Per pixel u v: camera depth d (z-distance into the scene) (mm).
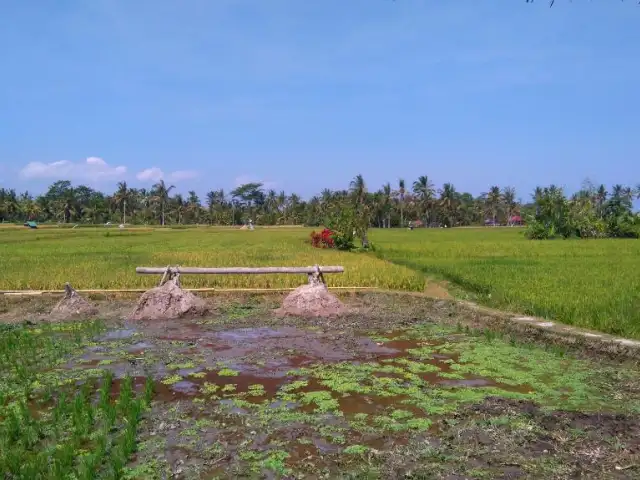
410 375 7469
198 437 5363
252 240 41656
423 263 21297
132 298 14195
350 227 32406
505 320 10555
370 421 5785
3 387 7020
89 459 4695
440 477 4559
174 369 7828
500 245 34531
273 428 5582
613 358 8188
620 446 5141
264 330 10633
